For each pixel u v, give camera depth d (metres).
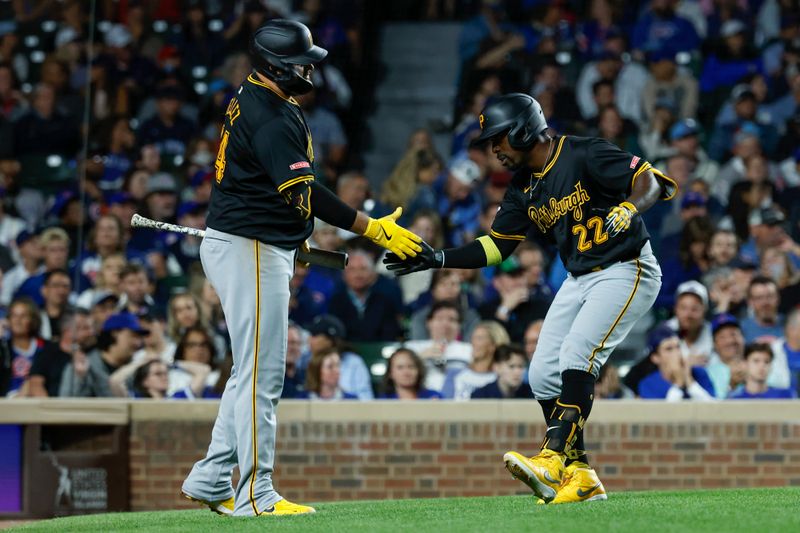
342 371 37.94
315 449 35.31
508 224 19.31
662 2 52.91
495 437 35.22
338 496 35.19
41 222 45.53
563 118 49.59
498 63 52.44
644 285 18.34
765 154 48.25
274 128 17.19
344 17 55.88
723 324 38.00
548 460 17.94
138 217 18.39
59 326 39.72
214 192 18.11
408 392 37.09
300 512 17.84
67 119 49.03
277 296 17.83
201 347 38.41
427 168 46.66
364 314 40.41
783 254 42.19
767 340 39.06
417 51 57.12
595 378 18.47
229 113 17.83
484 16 53.91
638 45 52.66
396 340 40.50
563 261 18.88
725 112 49.09
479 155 46.06
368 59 56.84
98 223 43.19
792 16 52.69
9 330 39.09
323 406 35.41
